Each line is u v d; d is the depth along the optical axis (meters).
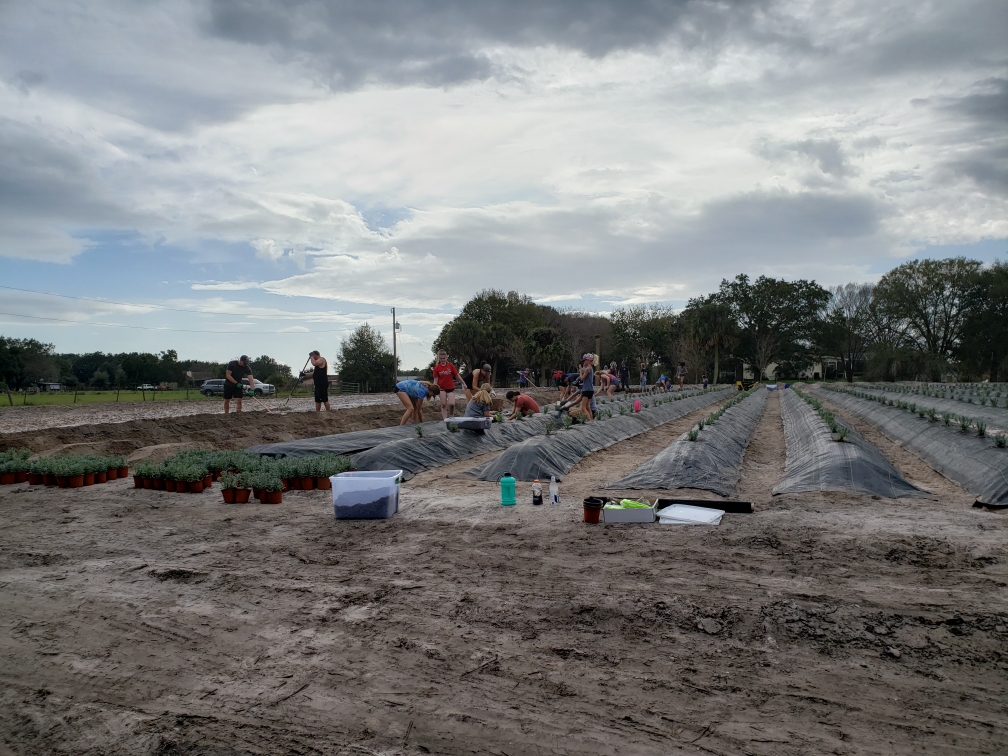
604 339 64.94
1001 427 16.41
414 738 3.51
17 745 3.57
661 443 15.93
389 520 7.64
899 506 7.82
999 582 5.12
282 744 3.49
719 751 3.32
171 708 3.87
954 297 61.31
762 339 66.69
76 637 4.80
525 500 8.55
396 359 51.66
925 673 3.97
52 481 10.12
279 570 6.03
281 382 52.69
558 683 3.99
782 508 7.77
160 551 6.68
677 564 5.78
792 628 4.53
